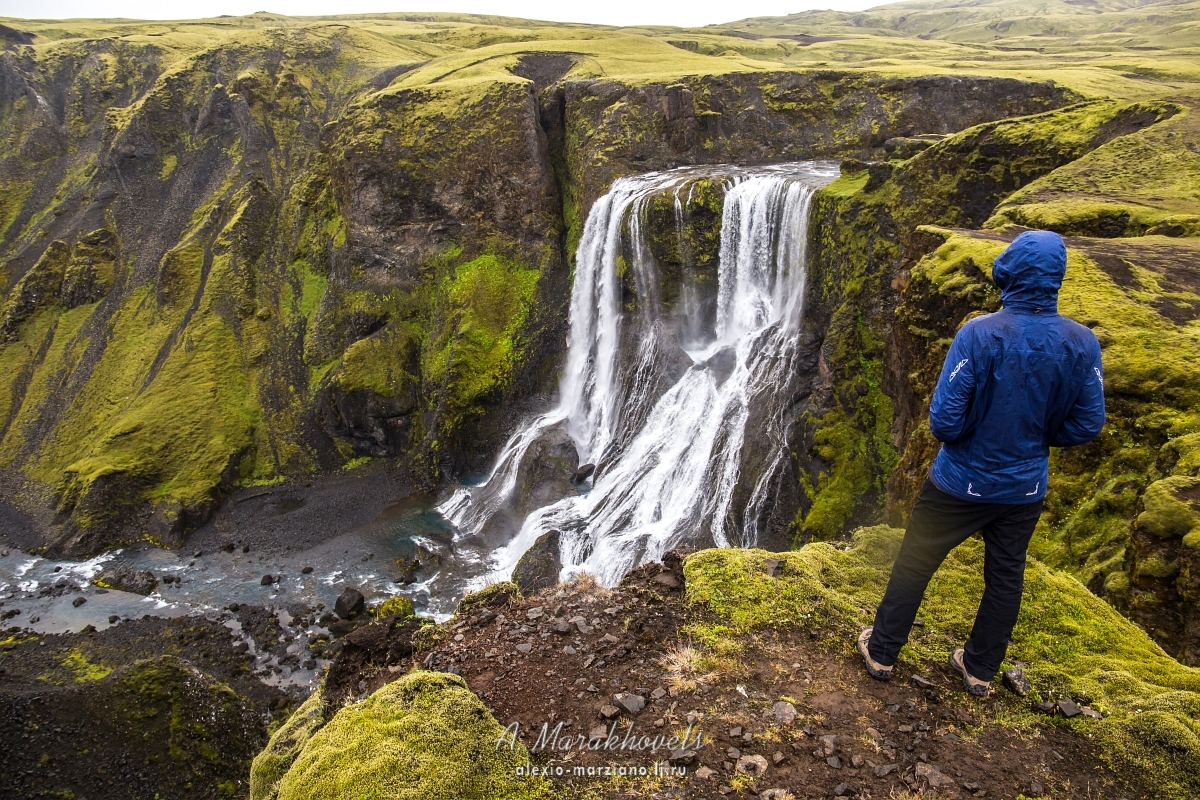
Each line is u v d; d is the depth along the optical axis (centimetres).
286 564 3216
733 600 632
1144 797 416
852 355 2678
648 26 11175
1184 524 759
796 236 3153
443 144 4475
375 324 4412
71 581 3197
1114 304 1348
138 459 3903
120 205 5775
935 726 479
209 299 4878
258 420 4338
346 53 7175
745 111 4503
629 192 3775
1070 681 518
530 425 3875
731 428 2886
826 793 427
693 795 432
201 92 6406
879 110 4356
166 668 1981
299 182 5606
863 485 2386
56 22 9381
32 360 5003
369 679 634
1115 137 2388
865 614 610
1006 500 466
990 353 451
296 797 434
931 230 2027
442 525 3431
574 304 4122
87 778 1742
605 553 2717
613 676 561
